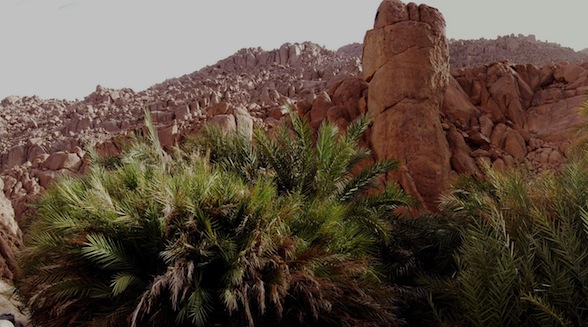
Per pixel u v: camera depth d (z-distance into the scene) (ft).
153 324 13.44
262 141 20.77
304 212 16.84
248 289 13.88
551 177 14.38
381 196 21.43
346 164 21.75
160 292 13.76
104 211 14.55
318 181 20.21
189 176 15.64
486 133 38.93
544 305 9.91
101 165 22.17
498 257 11.74
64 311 14.62
